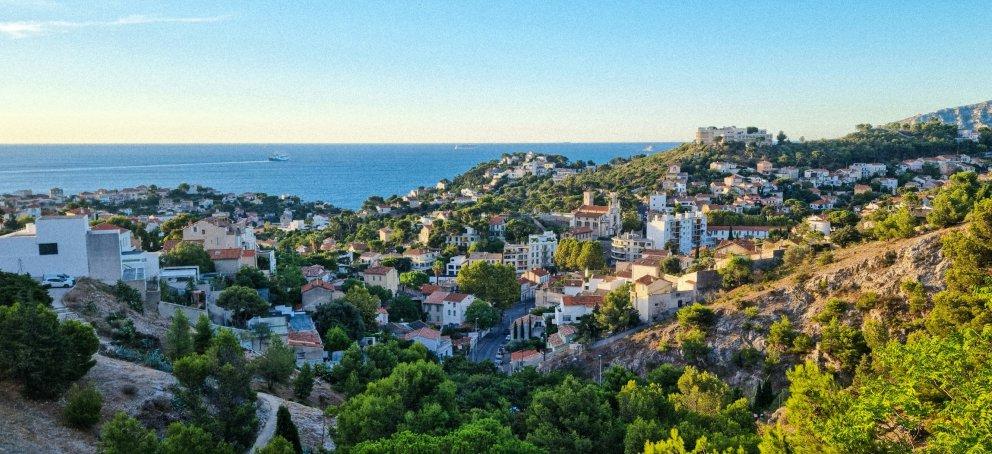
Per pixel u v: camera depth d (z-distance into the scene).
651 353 105.94
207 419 49.69
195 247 117.88
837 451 36.94
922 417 38.84
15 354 48.56
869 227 128.12
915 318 82.69
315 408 68.75
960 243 74.38
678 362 101.69
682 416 61.06
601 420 57.53
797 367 47.16
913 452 37.34
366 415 53.00
